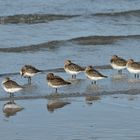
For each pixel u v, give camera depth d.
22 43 33.19
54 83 24.73
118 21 39.38
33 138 19.78
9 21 38.38
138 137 19.91
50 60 30.30
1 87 25.58
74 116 22.12
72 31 36.47
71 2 42.88
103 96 24.69
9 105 23.27
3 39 34.03
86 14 40.22
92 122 21.45
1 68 28.62
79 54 31.59
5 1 42.47
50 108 23.03
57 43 33.16
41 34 35.50
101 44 33.62
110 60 29.16
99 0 43.50
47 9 41.22
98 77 26.25
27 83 26.23
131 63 27.53
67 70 27.19
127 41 34.25
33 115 22.19
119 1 44.00
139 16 40.47
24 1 42.75
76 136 19.97
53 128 20.80
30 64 29.44
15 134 20.14
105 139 19.67
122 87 25.89
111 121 21.58
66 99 24.20
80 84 26.19
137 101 24.09
